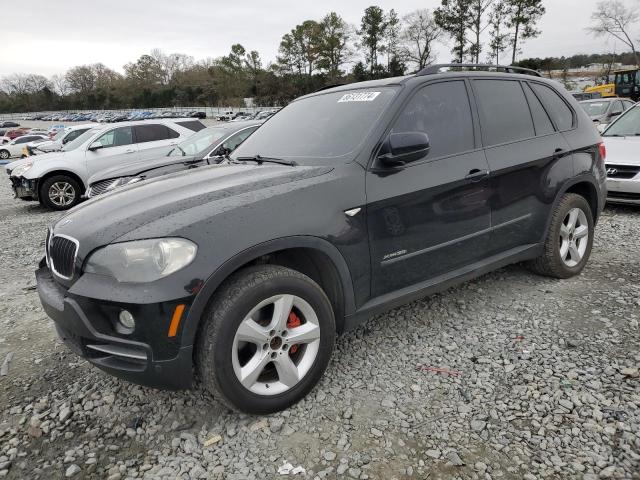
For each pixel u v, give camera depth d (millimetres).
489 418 2527
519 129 3816
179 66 123875
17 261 6270
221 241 2357
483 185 3422
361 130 3115
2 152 27047
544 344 3225
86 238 2445
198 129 11891
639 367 2885
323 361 2734
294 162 3125
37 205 11836
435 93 3395
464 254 3414
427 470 2201
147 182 3178
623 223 6258
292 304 2570
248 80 89500
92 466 2354
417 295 3180
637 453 2221
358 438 2432
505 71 4086
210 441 2463
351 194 2801
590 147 4320
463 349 3232
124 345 2330
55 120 83562
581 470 2145
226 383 2396
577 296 3939
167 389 2416
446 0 47375
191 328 2301
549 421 2471
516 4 44625
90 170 10906
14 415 2799
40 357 3486
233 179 2865
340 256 2732
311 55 75312
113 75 124750
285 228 2523
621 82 27297
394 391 2807
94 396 2924
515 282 4305
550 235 4035
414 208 3051
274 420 2588
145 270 2273
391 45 66500
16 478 2307
